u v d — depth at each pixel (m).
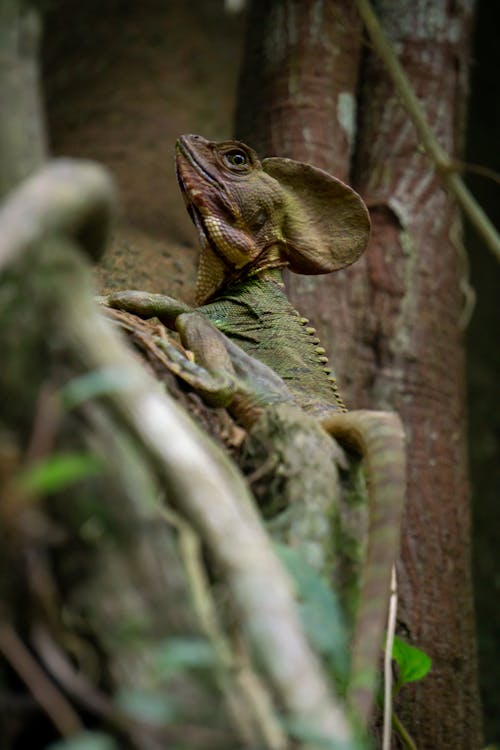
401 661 5.56
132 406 3.53
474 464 16.47
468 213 7.27
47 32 18.19
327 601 3.93
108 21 18.17
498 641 14.94
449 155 11.13
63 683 3.32
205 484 3.49
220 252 6.91
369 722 5.41
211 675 3.40
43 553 3.45
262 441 4.92
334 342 9.88
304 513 4.63
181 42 17.94
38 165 3.78
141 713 3.16
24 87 3.81
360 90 11.33
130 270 9.64
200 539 3.64
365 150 11.06
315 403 6.10
